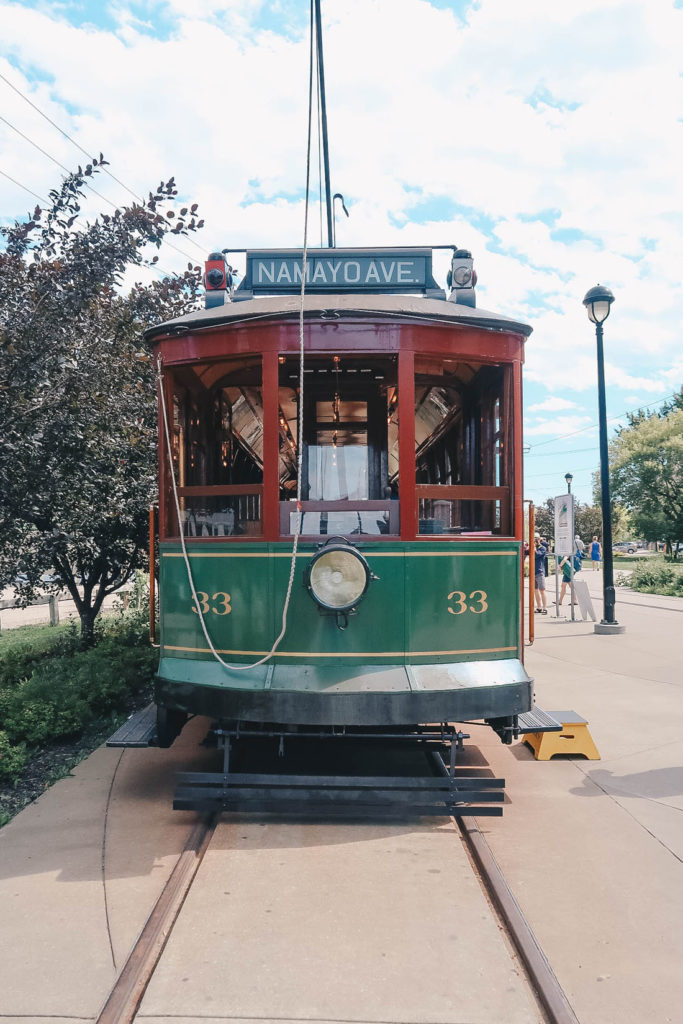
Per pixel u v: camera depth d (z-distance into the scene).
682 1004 2.67
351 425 5.09
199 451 5.27
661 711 6.81
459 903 3.38
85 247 5.21
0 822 4.30
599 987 2.77
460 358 4.61
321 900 3.41
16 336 5.16
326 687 4.19
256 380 5.14
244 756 5.40
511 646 4.62
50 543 5.89
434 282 5.24
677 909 3.35
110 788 4.89
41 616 15.06
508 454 4.73
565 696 7.39
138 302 6.36
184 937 3.09
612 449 54.44
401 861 3.83
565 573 14.52
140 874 3.66
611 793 4.83
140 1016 2.59
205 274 5.32
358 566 4.21
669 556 47.44
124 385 6.43
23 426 5.18
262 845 4.03
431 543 4.42
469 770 5.30
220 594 4.51
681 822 4.35
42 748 5.79
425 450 5.83
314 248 5.20
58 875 3.64
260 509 4.77
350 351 4.45
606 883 3.60
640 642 10.84
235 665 4.42
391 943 3.05
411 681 4.24
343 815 4.30
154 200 5.48
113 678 7.12
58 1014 2.59
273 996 2.70
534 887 3.55
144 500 7.24
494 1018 2.58
